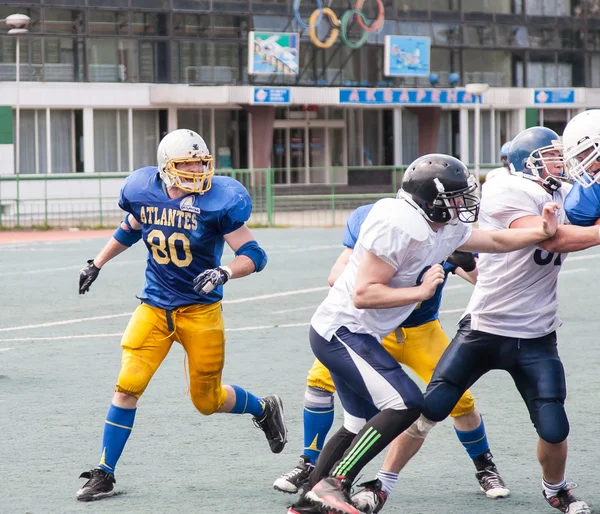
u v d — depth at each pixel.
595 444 15.62
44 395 19.39
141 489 13.60
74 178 75.38
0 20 79.88
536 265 12.24
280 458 15.11
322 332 11.57
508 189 12.37
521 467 14.52
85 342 25.38
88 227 70.44
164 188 13.66
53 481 13.95
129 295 34.38
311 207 72.00
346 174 77.00
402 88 92.94
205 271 13.10
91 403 18.72
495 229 12.47
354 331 11.44
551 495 12.58
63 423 17.22
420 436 12.08
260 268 13.52
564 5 105.19
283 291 34.91
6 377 21.12
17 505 12.90
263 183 70.38
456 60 99.75
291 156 94.56
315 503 11.10
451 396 12.22
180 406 18.48
